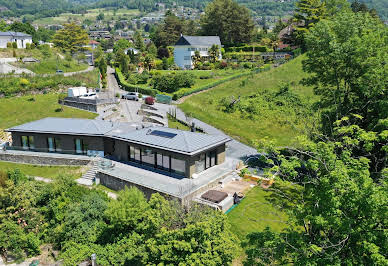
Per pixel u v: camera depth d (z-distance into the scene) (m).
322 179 12.16
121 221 20.66
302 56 72.62
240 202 24.16
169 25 120.88
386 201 10.93
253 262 13.84
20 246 22.75
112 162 31.92
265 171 14.21
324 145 13.53
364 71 24.36
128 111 51.41
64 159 33.81
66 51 99.62
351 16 26.61
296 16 80.69
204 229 14.42
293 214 14.02
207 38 94.31
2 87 54.50
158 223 16.56
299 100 49.50
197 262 13.77
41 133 34.56
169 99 56.62
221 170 29.16
